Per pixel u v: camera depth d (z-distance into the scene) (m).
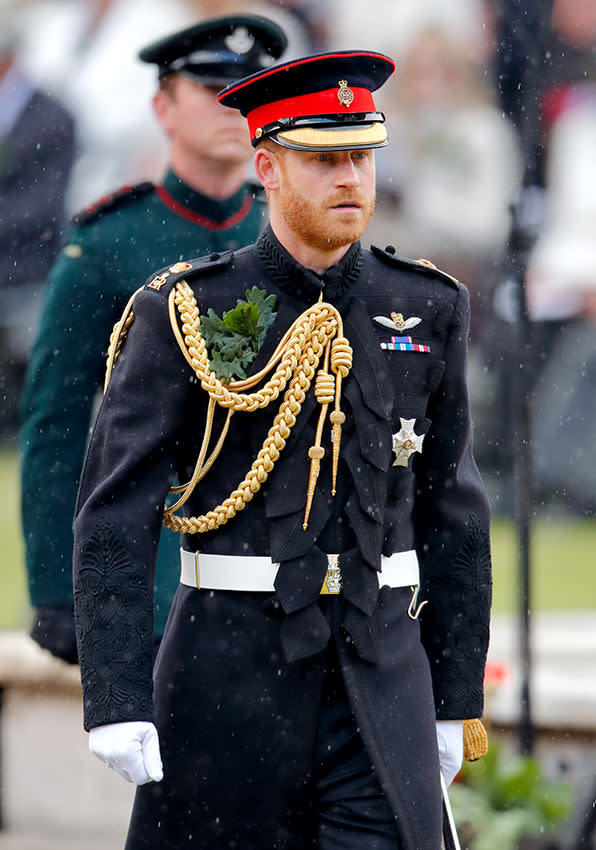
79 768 21.56
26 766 21.81
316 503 12.20
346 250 12.50
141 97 36.94
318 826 12.32
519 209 18.75
